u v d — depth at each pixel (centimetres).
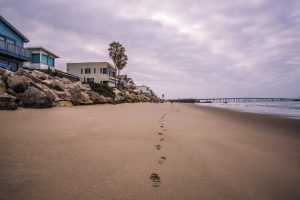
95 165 308
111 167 305
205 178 286
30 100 1066
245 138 603
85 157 341
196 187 256
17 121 630
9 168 273
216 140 547
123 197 221
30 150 355
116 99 2919
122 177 272
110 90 3073
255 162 369
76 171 281
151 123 816
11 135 447
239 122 1079
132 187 246
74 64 4697
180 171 308
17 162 296
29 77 1305
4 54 2184
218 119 1200
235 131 734
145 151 402
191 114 1526
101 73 4612
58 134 492
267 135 684
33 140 421
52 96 1272
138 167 314
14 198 202
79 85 2091
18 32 2505
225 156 398
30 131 500
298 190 261
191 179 280
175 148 441
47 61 3269
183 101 13988
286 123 1096
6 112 829
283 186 272
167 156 380
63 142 424
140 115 1163
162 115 1265
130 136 530
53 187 231
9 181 237
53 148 377
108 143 445
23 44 2670
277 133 744
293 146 525
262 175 308
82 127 607
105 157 349
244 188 260
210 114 1630
